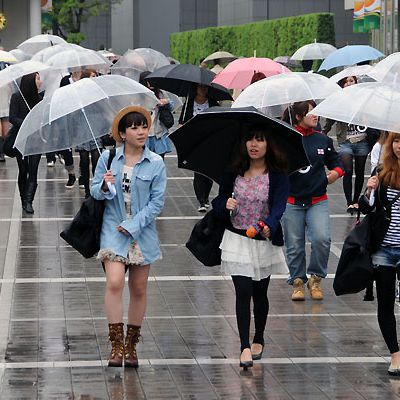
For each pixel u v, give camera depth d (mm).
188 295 24188
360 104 19016
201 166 18766
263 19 120875
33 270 26938
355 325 21562
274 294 24453
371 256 18000
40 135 20500
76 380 17703
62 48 47500
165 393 17016
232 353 19391
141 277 18484
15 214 35750
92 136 19344
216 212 18344
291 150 18375
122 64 49750
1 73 35094
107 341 20141
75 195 40188
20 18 84750
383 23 59438
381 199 17797
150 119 18281
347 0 96625
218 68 64625
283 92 24062
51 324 21438
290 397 16828
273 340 20375
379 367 18562
